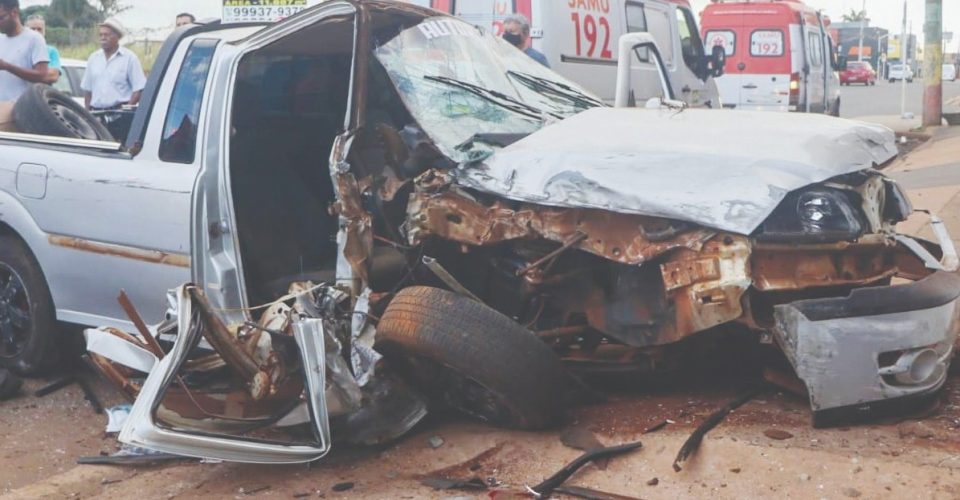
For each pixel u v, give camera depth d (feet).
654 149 15.15
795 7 60.64
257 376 14.89
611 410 15.96
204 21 19.07
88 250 18.38
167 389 14.39
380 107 18.33
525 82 19.45
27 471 16.12
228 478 15.19
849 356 13.99
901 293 14.30
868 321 14.08
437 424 16.24
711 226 13.92
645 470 14.06
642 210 14.28
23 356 20.03
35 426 18.10
